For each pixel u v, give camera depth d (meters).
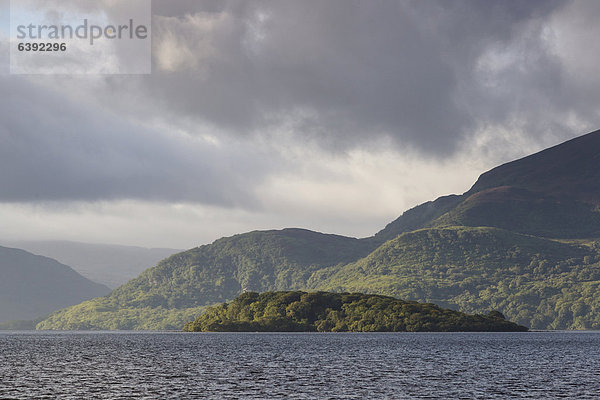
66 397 113.88
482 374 153.12
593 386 130.25
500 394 119.06
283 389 124.56
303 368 168.00
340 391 122.00
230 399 112.12
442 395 117.62
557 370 163.12
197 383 134.25
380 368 168.00
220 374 152.88
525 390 124.06
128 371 160.75
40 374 153.38
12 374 153.38
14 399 111.69
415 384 132.75
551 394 118.94
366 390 123.44
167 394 118.06
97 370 163.62
